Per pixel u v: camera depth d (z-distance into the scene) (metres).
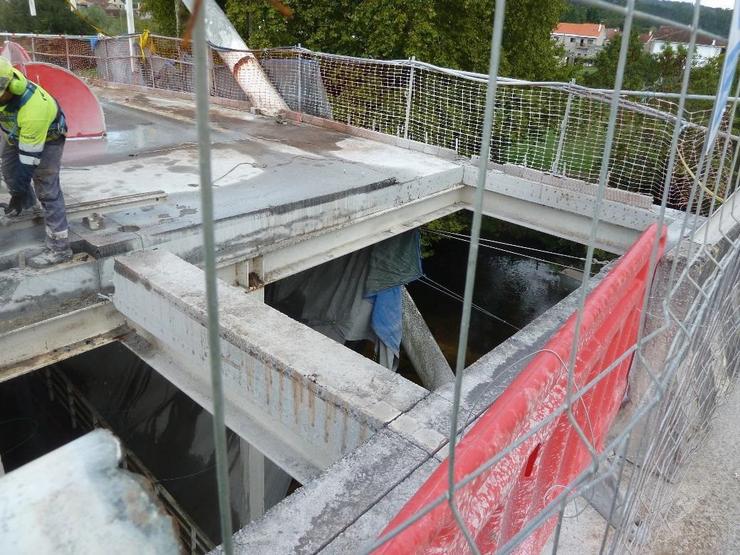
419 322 12.09
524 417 1.41
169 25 25.00
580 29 18.30
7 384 8.88
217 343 0.52
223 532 0.62
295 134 9.55
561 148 7.63
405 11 15.03
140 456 7.80
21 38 16.77
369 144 9.22
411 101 10.81
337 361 3.11
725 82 1.36
